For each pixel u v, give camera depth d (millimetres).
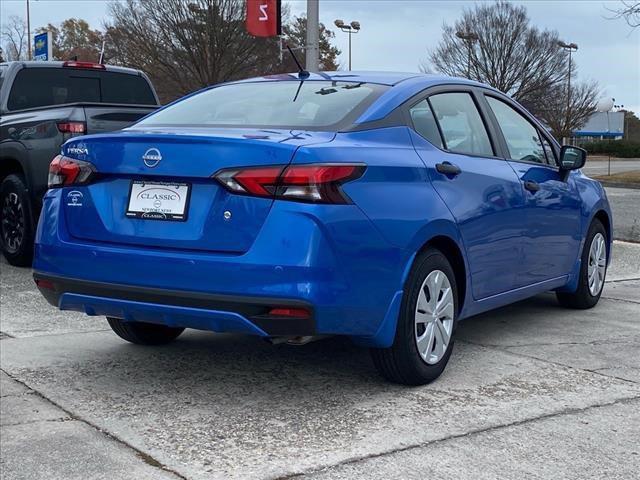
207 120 4613
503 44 48219
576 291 6457
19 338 5484
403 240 4113
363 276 3896
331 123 4281
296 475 3262
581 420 3939
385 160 4145
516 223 5207
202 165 3865
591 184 6582
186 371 4719
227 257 3766
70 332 5672
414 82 4867
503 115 5605
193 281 3812
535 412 4039
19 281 7570
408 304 4223
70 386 4434
